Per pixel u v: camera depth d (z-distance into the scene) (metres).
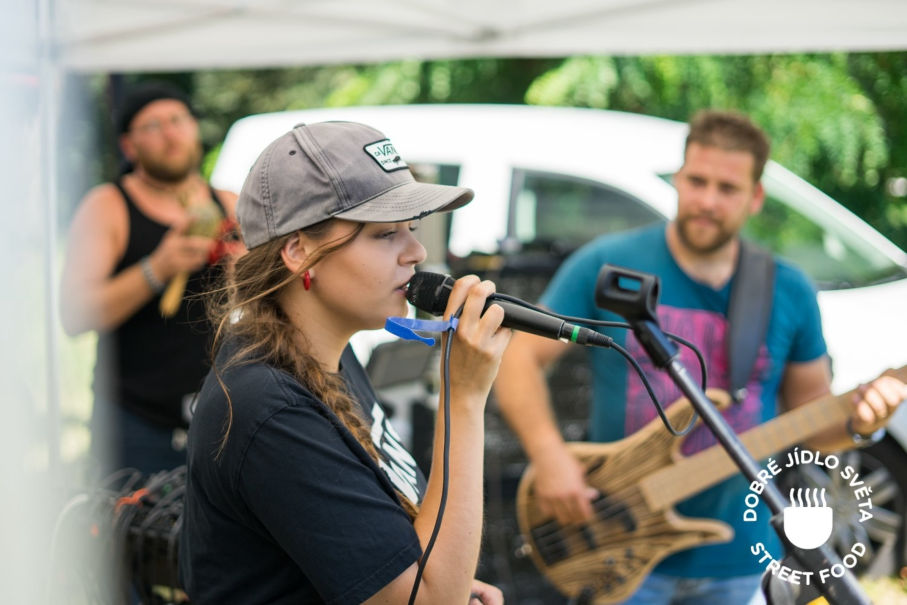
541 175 5.32
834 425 3.13
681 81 9.77
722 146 3.19
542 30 4.82
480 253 5.12
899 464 4.74
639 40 4.73
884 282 5.19
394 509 1.69
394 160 1.85
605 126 5.50
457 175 5.32
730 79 9.78
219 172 5.75
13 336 1.65
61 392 2.59
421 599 1.68
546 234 5.22
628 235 3.43
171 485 2.58
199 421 1.74
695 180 3.22
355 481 1.67
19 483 1.64
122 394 3.92
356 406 1.94
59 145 2.60
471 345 1.77
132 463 3.91
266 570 1.74
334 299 1.80
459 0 4.73
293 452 1.65
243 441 1.66
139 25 4.99
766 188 5.61
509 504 4.59
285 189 1.78
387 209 1.75
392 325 1.78
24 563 1.64
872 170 9.53
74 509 2.40
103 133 6.39
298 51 5.21
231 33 5.11
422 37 5.05
